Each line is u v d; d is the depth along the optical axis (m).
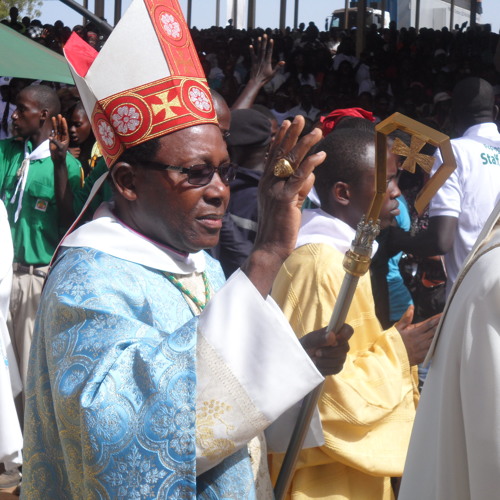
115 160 1.65
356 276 1.68
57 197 4.34
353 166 2.30
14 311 4.35
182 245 1.66
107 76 1.64
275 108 10.76
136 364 1.43
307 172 1.47
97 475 1.39
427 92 11.84
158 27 1.63
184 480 1.39
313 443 1.96
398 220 4.17
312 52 13.19
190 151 1.60
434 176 1.59
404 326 2.19
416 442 1.67
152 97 1.61
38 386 1.59
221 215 1.65
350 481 2.15
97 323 1.50
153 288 1.64
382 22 18.69
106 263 1.60
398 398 2.09
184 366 1.42
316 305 2.10
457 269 3.79
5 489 3.99
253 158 3.52
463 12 27.92
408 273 4.60
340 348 1.79
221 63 14.19
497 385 1.47
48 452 1.60
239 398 1.43
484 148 3.74
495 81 12.23
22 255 4.36
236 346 1.45
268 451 1.90
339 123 3.05
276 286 2.18
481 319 1.50
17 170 4.45
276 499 1.82
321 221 2.25
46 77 4.38
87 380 1.42
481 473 1.48
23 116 4.47
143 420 1.39
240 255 3.37
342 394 2.01
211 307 1.47
